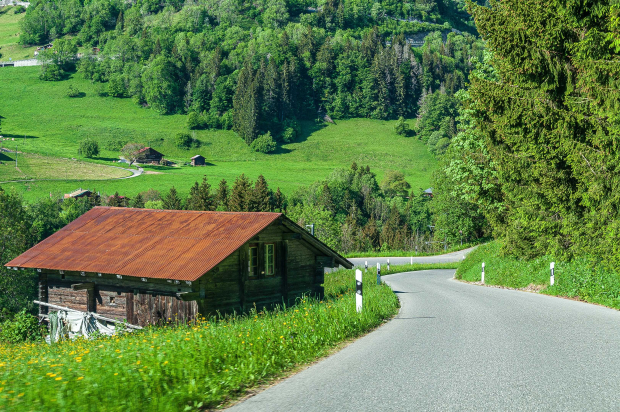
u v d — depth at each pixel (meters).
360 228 138.50
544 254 21.27
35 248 22.45
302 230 20.88
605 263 15.38
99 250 20.67
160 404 5.42
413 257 59.53
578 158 16.48
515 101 19.09
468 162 27.98
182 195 152.62
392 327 11.16
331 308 12.20
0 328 28.31
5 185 144.50
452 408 5.18
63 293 23.03
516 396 5.53
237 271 19.02
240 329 9.82
